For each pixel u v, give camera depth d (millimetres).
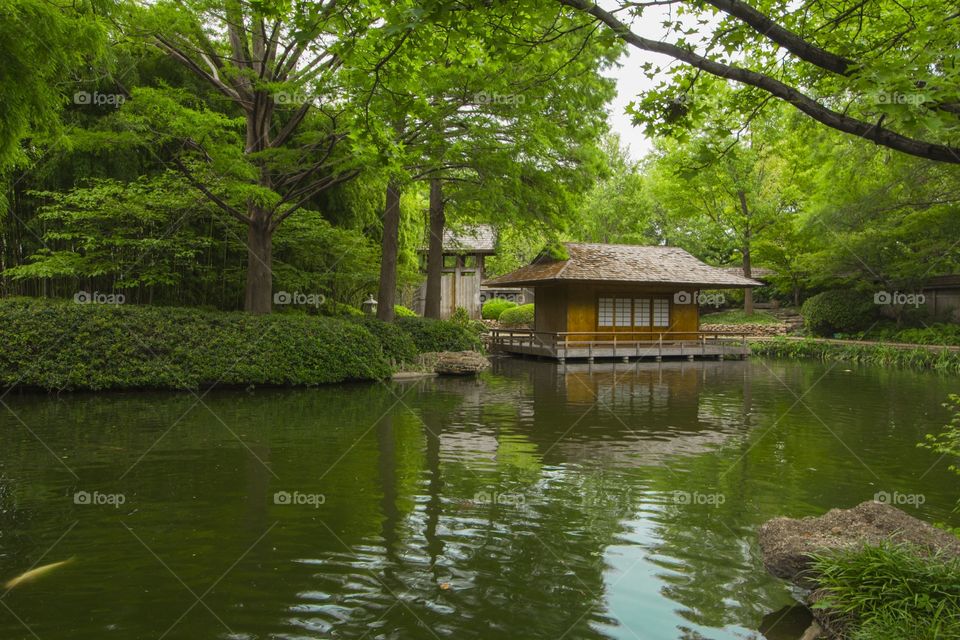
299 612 3988
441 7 3664
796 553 4238
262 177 15031
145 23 12188
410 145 14477
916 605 3430
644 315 25797
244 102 15203
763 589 4363
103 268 14320
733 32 4559
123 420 10141
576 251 25406
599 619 3939
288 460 7773
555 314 25422
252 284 15438
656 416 11156
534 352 24203
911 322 25859
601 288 25141
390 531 5398
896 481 7012
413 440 8992
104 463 7520
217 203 14477
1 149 3697
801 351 24891
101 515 5742
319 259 19266
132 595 4199
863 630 3373
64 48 3979
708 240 37406
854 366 21250
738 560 4852
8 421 9945
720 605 4133
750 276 33625
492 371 19516
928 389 14953
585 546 5105
